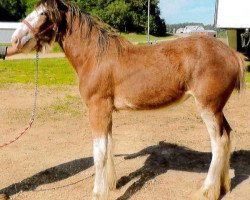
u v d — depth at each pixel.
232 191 4.65
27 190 4.79
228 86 4.15
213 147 4.23
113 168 4.66
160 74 4.11
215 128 4.18
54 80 13.82
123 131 7.23
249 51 15.70
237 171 5.27
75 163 5.62
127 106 4.26
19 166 5.55
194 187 4.77
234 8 14.73
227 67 4.11
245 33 14.89
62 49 4.39
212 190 4.25
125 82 4.15
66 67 17.98
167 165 5.53
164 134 7.04
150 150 6.16
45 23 4.13
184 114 8.60
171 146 6.35
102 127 4.19
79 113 8.72
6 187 4.86
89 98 4.20
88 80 4.17
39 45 4.24
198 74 4.09
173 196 4.57
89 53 4.19
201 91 4.10
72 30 4.24
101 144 4.18
